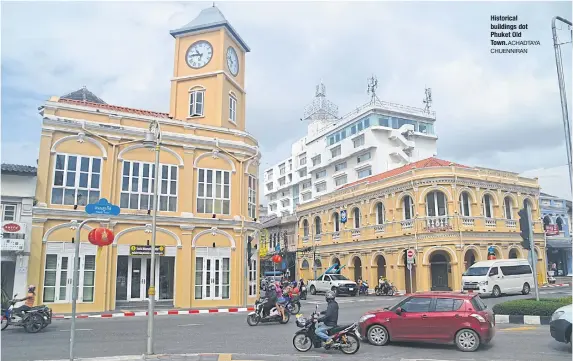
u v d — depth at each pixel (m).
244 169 26.75
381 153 57.91
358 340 11.57
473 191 34.78
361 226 40.31
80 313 20.75
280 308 17.66
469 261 34.56
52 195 21.73
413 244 34.34
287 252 52.12
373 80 60.94
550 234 41.47
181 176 24.75
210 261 24.78
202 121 28.30
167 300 24.11
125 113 23.98
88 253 22.11
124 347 12.41
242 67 31.64
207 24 28.94
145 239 23.41
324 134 70.12
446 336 11.89
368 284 38.59
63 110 22.55
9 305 15.58
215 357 11.09
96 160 22.89
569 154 14.66
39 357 11.03
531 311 16.25
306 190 76.31
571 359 10.49
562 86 15.31
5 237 20.14
